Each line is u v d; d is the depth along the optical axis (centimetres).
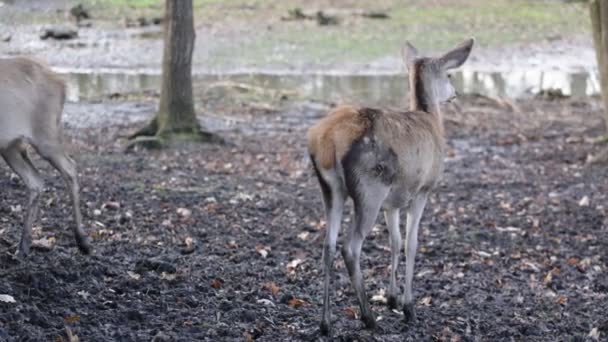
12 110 950
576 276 1155
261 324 876
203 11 3384
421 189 902
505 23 3353
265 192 1465
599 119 2202
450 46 3019
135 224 1204
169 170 1567
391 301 965
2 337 756
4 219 1130
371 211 835
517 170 1719
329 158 820
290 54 2875
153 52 2847
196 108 2177
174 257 1066
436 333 904
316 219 1329
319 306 960
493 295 1065
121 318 849
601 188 1597
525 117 2216
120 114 2083
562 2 3703
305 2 3616
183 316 877
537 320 982
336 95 2397
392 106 2278
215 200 1376
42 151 984
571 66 2861
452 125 2114
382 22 3322
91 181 1412
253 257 1124
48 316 827
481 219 1387
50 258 973
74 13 3142
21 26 2978
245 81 2542
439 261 1183
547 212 1437
